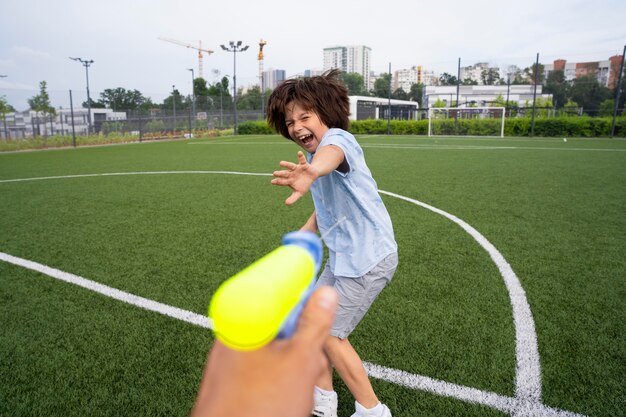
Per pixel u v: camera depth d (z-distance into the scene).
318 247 0.51
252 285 0.35
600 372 2.22
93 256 4.13
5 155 16.16
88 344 2.58
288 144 19.52
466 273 3.56
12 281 3.54
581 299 3.07
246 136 28.81
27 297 3.24
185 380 2.23
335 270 1.77
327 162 1.51
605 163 10.87
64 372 2.31
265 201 6.58
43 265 3.89
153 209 6.10
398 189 7.39
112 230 5.04
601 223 5.11
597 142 18.97
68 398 2.10
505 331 2.64
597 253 4.05
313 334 0.37
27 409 2.02
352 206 1.72
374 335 2.61
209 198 6.83
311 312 0.39
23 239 4.73
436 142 20.12
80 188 7.96
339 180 1.69
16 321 2.88
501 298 3.09
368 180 1.76
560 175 8.90
